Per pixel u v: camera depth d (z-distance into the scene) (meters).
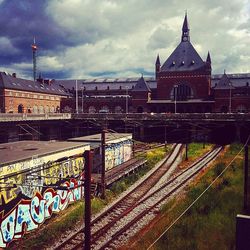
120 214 20.06
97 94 102.19
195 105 76.50
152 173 32.22
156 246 14.65
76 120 63.59
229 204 19.33
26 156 18.02
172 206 20.78
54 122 59.84
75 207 21.25
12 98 69.00
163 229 16.55
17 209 16.58
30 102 75.88
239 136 52.44
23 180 17.28
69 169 22.22
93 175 27.03
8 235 15.84
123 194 24.83
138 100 80.56
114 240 16.03
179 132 61.97
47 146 23.16
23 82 76.38
